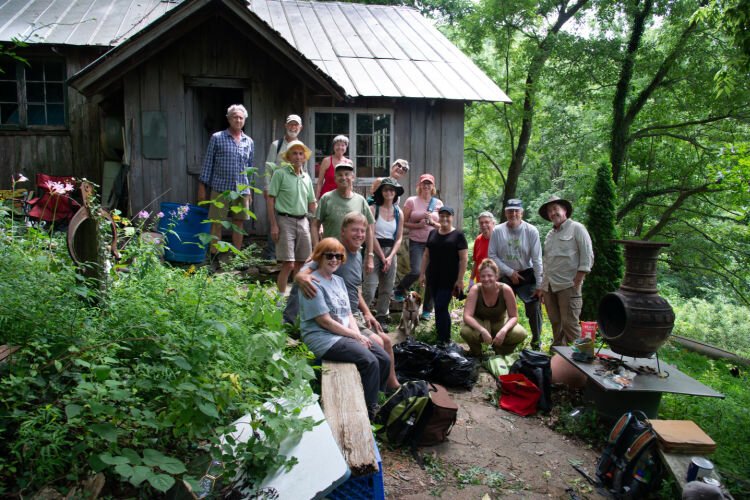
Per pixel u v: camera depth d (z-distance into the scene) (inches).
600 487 165.2
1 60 360.2
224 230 327.9
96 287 129.6
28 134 375.6
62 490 88.5
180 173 329.4
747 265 665.0
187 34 323.3
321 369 159.5
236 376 108.0
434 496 151.7
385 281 276.8
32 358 103.1
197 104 344.8
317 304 167.8
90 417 95.0
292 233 250.7
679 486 149.1
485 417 205.2
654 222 751.1
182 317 125.6
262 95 338.3
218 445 106.3
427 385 186.7
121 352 113.1
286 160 249.4
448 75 402.0
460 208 397.1
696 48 618.5
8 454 92.3
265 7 493.4
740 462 183.0
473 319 252.7
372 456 114.7
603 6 654.5
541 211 267.3
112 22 391.9
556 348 232.4
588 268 255.8
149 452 88.8
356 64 398.6
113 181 350.0
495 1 684.1
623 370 203.2
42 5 404.8
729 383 298.8
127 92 319.9
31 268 123.4
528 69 706.2
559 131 756.0
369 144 378.6
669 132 699.4
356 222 193.9
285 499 97.8
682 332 628.1
